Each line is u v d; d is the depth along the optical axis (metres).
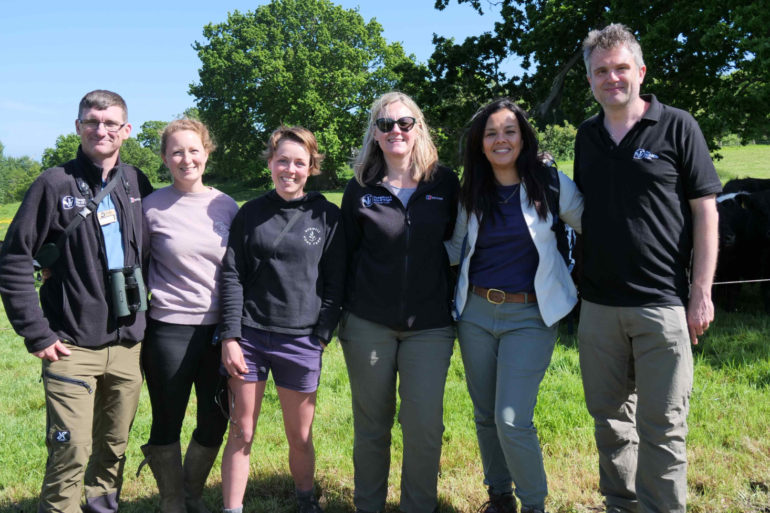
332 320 3.24
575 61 14.34
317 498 3.64
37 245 3.02
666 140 2.86
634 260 2.90
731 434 4.16
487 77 16.58
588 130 3.09
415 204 3.21
